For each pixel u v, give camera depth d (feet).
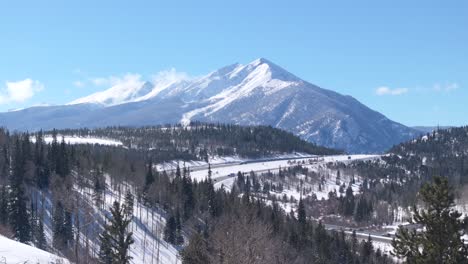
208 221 354.95
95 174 472.44
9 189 366.02
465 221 101.71
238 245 139.85
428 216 100.99
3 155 467.93
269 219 334.24
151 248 384.68
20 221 309.63
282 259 202.39
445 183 101.40
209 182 480.23
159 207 473.67
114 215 171.73
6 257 117.39
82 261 253.85
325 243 341.00
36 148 480.64
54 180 422.41
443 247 99.14
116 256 165.48
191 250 155.12
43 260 125.29
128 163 586.45
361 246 399.65
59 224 341.41
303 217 431.84
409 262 101.81
